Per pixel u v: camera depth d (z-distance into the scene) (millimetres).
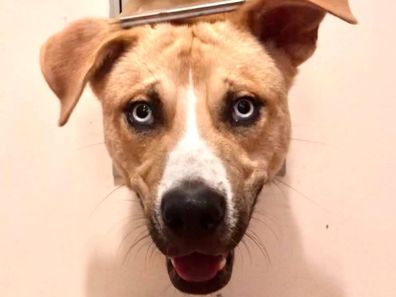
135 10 313
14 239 388
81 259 384
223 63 277
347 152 372
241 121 276
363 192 372
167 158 257
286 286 373
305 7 287
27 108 386
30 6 386
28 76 386
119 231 381
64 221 385
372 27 373
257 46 296
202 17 301
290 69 312
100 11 382
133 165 287
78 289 385
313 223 374
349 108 373
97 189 382
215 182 245
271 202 374
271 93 286
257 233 373
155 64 281
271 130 287
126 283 380
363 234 373
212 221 244
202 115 266
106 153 381
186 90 272
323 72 374
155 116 276
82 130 384
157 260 378
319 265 374
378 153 372
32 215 387
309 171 374
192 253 274
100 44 282
